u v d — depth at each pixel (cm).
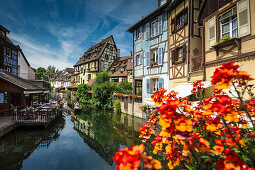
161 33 1088
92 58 3030
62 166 518
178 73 921
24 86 1192
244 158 139
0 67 1461
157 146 189
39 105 1419
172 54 977
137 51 1402
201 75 725
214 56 625
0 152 613
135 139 755
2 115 1040
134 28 1448
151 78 1192
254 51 465
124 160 90
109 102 1712
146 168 88
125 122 1111
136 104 1266
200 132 204
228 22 575
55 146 692
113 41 3058
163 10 1067
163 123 118
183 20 915
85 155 605
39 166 516
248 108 180
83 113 1527
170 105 123
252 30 476
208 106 132
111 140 765
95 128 992
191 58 802
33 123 891
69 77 4441
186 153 163
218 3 610
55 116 1138
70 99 3180
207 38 669
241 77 117
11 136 792
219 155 141
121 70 2316
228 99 125
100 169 502
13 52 1752
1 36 1425
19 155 595
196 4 844
